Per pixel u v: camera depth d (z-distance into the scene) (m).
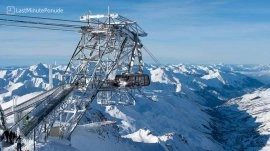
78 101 70.25
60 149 57.00
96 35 70.50
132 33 73.88
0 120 53.50
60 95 66.88
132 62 76.12
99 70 72.62
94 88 71.50
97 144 103.50
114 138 130.25
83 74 72.88
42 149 52.25
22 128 53.38
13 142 49.41
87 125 120.94
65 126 69.50
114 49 71.50
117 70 76.38
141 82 76.19
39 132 57.12
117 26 69.06
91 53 71.94
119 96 76.69
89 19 69.00
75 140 92.31
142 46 76.94
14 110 57.88
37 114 57.91
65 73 73.81
